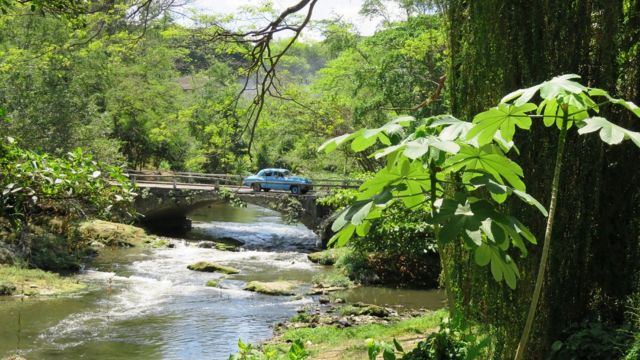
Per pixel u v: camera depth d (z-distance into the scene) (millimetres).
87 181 5680
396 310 16438
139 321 14500
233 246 26984
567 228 6059
